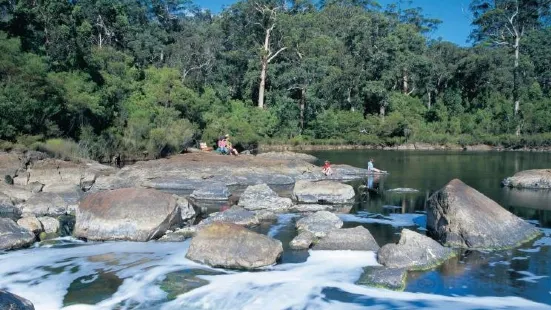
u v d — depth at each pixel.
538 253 13.66
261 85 65.75
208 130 49.53
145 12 75.75
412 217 18.77
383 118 68.62
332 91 69.69
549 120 67.00
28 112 31.69
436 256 12.83
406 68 72.56
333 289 11.03
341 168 32.75
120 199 16.02
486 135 66.69
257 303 10.45
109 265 12.86
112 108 41.38
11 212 19.69
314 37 73.31
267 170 29.83
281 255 13.12
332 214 16.92
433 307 10.07
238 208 18.16
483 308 10.02
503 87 75.12
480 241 14.11
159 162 29.56
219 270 12.34
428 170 35.66
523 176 26.77
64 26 40.16
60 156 31.55
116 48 61.91
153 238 15.39
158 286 11.38
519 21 78.06
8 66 31.12
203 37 67.56
